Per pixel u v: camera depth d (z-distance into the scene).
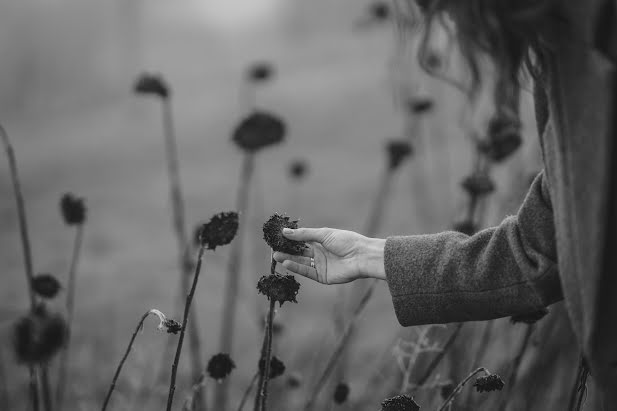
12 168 2.25
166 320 1.65
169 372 3.41
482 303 1.63
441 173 6.72
